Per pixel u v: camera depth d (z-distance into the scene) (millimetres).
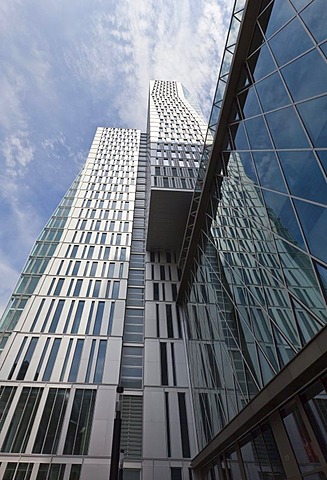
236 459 13453
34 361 26641
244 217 14289
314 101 8547
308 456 7922
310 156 8516
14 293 32562
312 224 8219
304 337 8359
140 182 56188
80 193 50281
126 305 35156
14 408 23234
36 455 20906
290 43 10586
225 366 16344
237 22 16453
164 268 38719
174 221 35156
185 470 21156
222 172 18797
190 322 28531
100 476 20344
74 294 33719
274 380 9430
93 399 24844
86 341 29125
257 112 13195
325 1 8492
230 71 15547
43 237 40500
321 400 7523
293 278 9211
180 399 25625
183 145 42781
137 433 23516
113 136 72375
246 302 13438
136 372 28453
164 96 71375
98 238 42156
